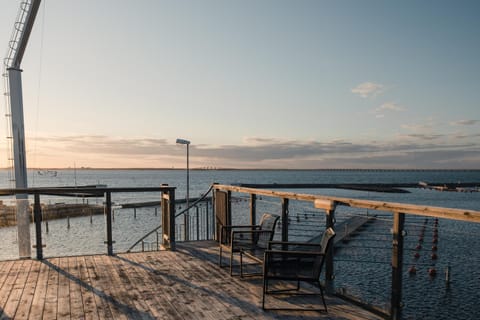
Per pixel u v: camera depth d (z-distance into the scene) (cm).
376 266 1428
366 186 8681
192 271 432
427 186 9025
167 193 566
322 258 293
